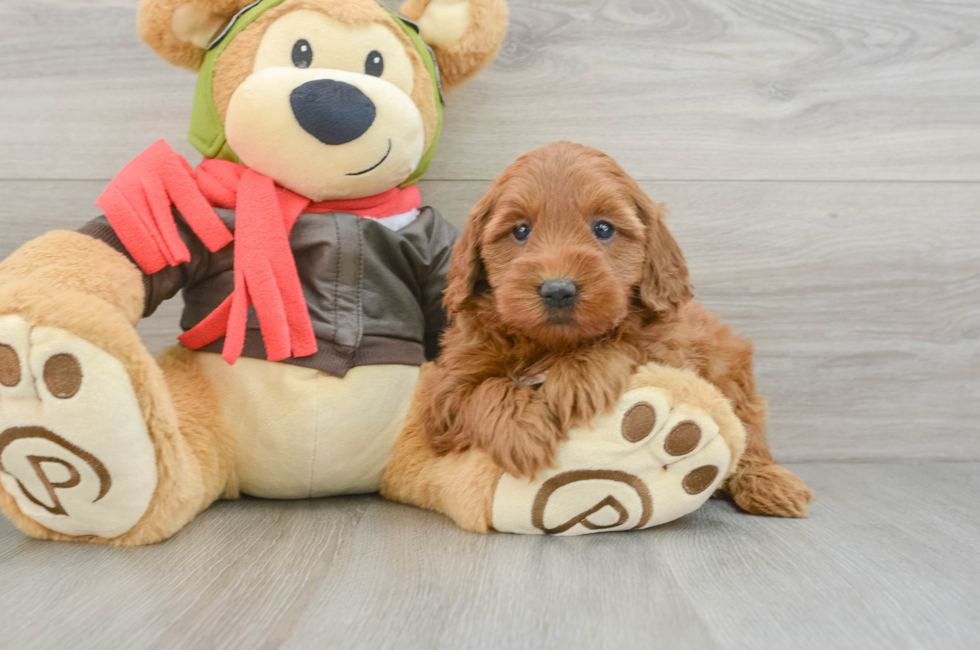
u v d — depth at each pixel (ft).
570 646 2.75
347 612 3.01
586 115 5.87
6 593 3.19
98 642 2.73
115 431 3.61
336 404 4.35
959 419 6.09
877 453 6.13
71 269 3.84
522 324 3.68
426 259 4.90
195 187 4.32
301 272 4.48
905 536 4.12
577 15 5.80
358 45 4.39
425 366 4.80
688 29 5.85
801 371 6.07
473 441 4.02
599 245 3.86
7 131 5.60
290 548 3.80
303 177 4.36
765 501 4.53
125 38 5.60
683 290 4.17
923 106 5.98
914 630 2.92
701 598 3.20
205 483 4.22
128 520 3.81
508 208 3.93
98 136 5.65
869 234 6.02
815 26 5.90
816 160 5.96
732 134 5.92
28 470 3.66
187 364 4.46
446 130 5.82
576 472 3.88
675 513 4.08
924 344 6.10
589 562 3.64
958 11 5.95
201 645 2.72
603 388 3.78
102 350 3.59
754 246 5.98
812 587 3.34
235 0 4.42
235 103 4.24
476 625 2.91
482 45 4.95
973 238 6.06
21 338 3.46
